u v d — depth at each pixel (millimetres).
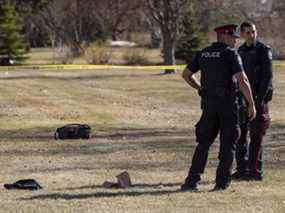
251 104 34156
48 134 65625
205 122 34719
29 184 36688
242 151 38844
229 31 34031
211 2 167750
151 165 45875
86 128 61375
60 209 30812
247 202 32344
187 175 39344
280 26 186375
